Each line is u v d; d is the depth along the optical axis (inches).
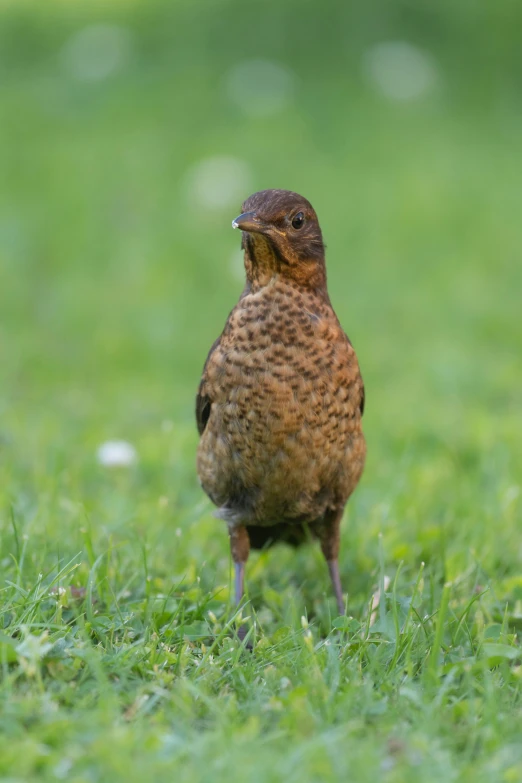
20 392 565.3
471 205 837.8
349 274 758.5
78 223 815.1
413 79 1039.6
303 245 303.3
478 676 256.4
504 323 682.8
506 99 1032.8
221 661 264.4
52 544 336.8
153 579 316.8
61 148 928.9
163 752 211.8
